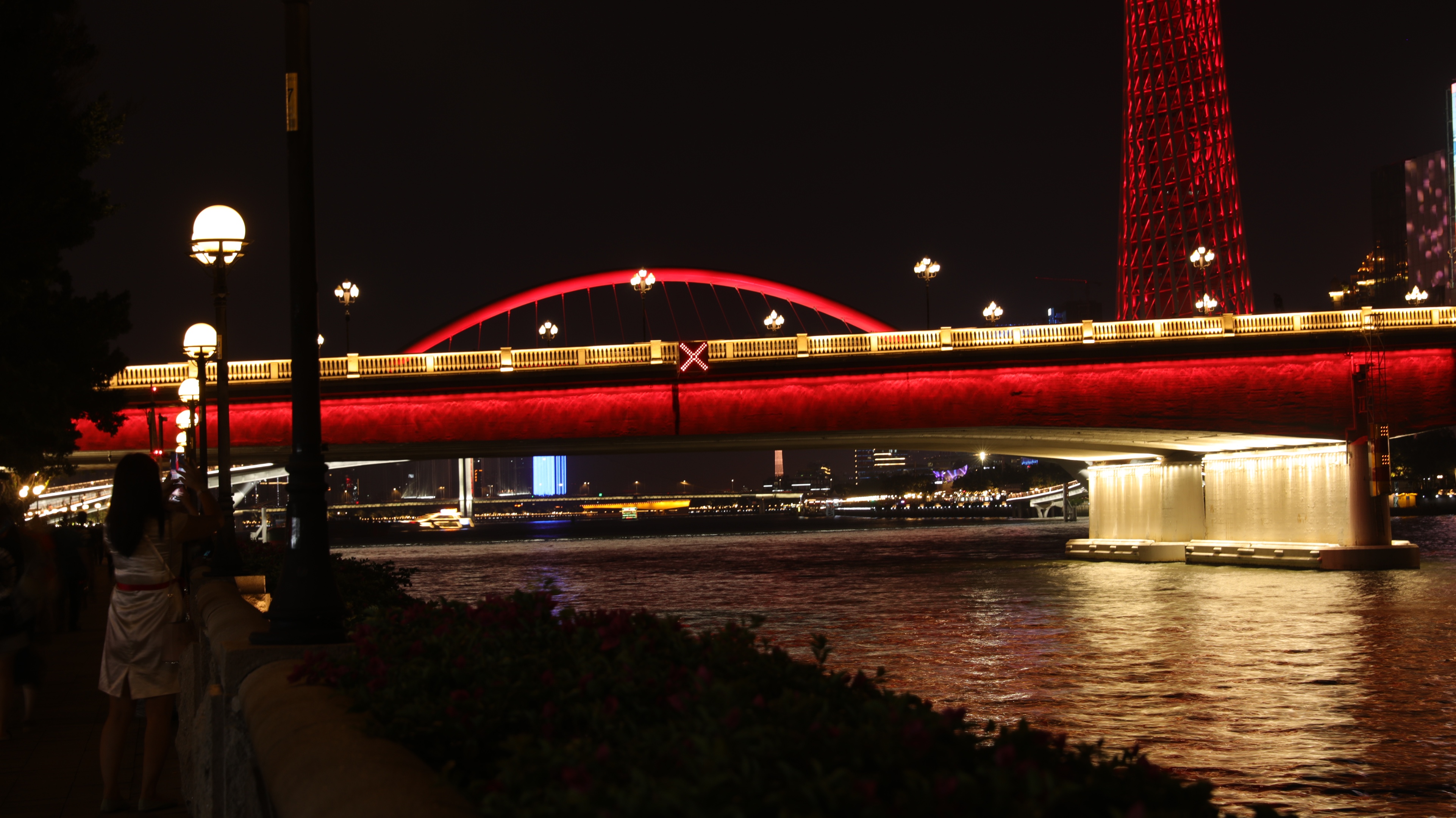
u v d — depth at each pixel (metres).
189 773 11.93
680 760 4.33
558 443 82.19
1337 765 24.88
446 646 7.09
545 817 3.91
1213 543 93.81
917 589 73.12
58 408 30.56
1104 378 79.75
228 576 22.62
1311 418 81.56
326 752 5.20
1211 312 111.38
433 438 77.12
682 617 56.91
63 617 27.50
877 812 3.65
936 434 83.75
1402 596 61.91
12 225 24.92
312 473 9.78
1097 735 27.91
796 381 78.62
